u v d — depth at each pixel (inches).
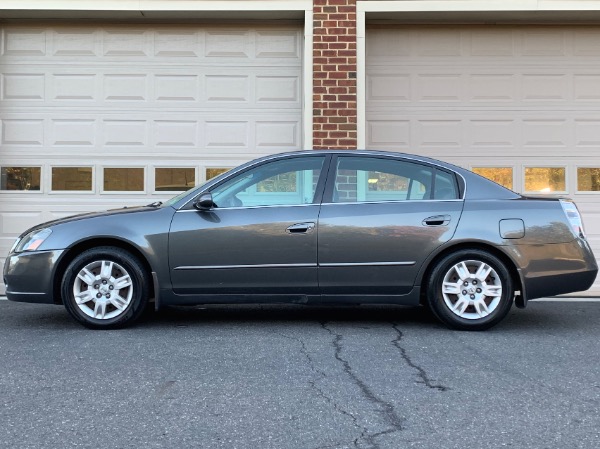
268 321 230.8
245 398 143.9
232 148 335.3
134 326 220.1
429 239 208.2
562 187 335.3
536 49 336.2
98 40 333.7
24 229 330.6
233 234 209.0
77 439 120.6
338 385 153.4
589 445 118.1
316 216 210.7
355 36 319.0
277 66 335.9
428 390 149.9
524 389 151.1
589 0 316.2
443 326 222.1
